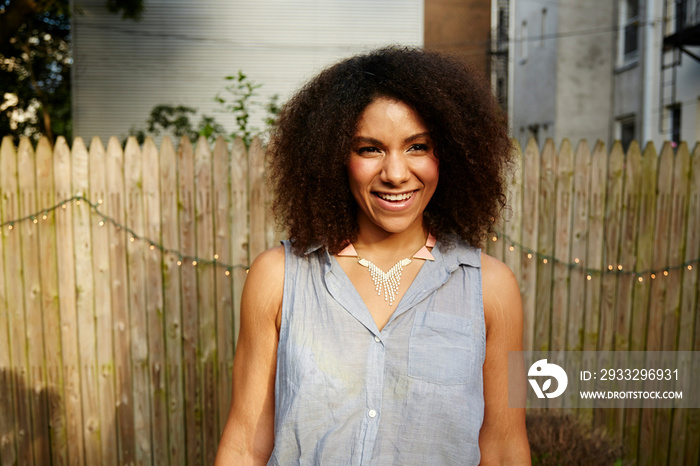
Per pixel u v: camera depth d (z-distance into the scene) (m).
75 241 3.33
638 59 9.89
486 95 1.35
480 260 1.32
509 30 10.91
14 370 3.35
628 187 3.37
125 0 8.85
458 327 1.23
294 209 1.32
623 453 3.26
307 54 9.59
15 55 7.43
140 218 3.34
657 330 3.43
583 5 10.74
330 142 1.24
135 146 3.33
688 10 8.52
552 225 3.39
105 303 3.36
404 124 1.19
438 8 10.11
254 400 1.31
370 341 1.21
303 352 1.20
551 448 2.89
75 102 9.38
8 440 3.37
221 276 3.37
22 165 3.29
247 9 9.53
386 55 1.26
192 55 9.52
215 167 3.34
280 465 1.19
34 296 3.33
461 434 1.17
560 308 3.42
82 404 3.39
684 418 3.44
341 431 1.17
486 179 1.34
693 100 8.58
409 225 1.24
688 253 3.39
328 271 1.26
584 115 10.85
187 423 3.42
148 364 3.40
